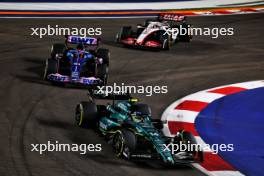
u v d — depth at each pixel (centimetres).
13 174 3353
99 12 10275
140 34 7538
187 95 5625
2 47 7131
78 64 5553
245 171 3759
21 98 5031
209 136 4475
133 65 6669
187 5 11725
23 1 10862
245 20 10412
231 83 6247
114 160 3703
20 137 4025
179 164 3738
